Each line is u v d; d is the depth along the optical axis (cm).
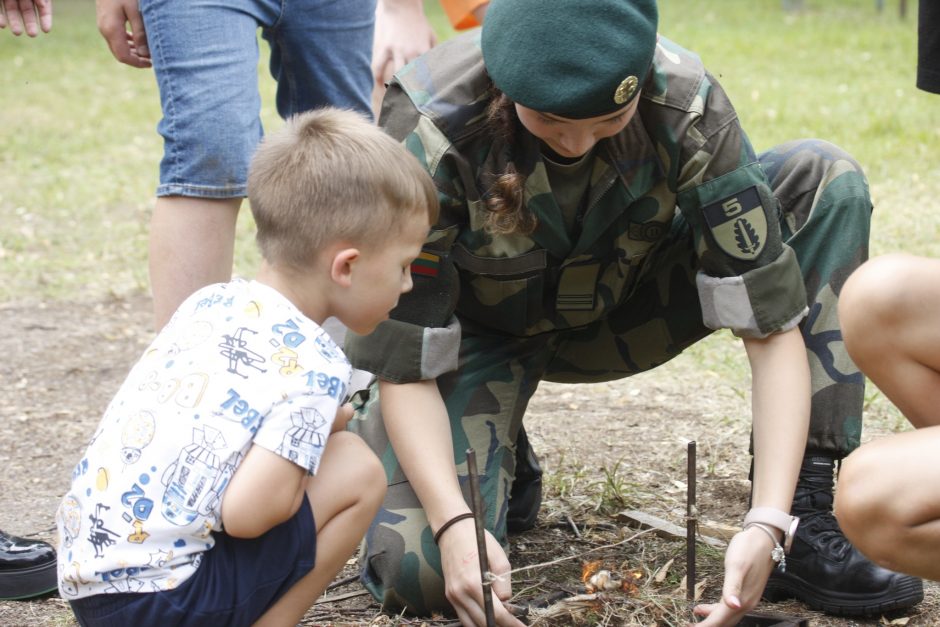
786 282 226
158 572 184
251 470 180
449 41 236
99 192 674
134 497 184
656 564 256
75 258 555
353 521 201
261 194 198
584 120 205
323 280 197
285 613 200
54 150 787
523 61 202
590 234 238
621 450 333
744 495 299
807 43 1167
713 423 352
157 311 275
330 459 199
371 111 332
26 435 357
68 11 1516
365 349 233
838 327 239
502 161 225
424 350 231
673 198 236
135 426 187
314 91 318
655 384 391
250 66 276
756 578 209
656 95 222
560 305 256
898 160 674
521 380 264
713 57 1093
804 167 247
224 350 187
